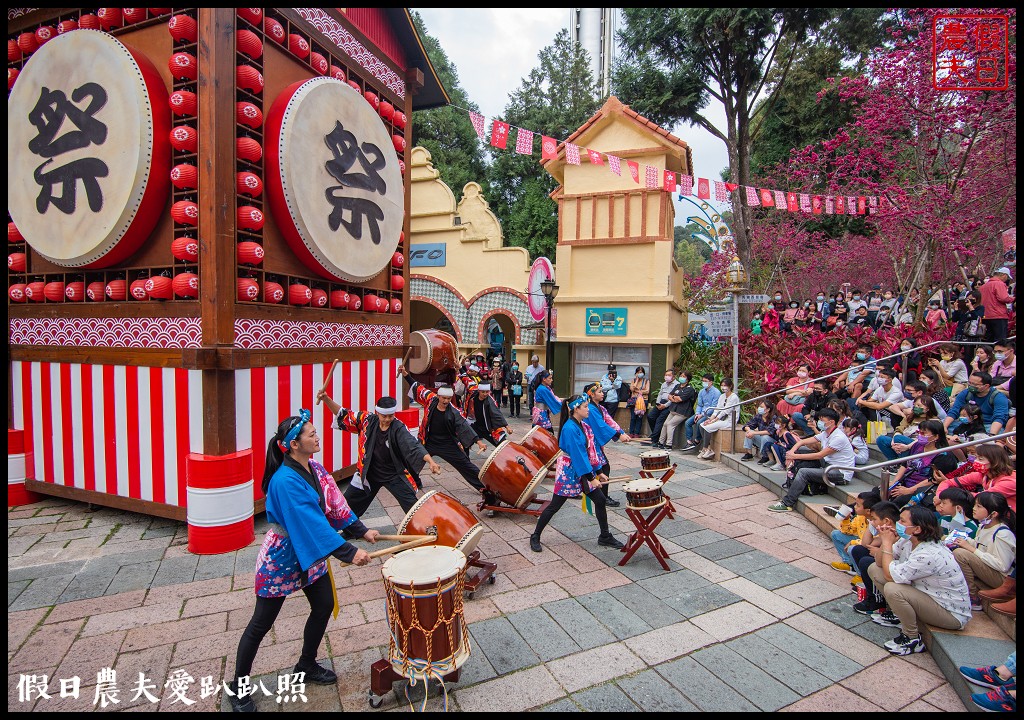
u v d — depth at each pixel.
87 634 3.71
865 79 10.66
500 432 6.62
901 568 3.64
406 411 8.16
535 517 6.37
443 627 2.90
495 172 23.66
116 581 4.48
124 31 5.68
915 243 13.40
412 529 4.30
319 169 6.01
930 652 3.61
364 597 4.33
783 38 15.09
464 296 16.12
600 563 5.07
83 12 5.90
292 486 2.93
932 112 9.59
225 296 5.11
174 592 4.31
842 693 3.21
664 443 10.62
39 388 6.18
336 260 6.29
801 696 3.17
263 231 5.67
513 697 3.13
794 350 11.70
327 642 3.67
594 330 12.26
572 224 12.45
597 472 5.57
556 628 3.89
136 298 5.70
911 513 3.63
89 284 5.96
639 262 11.98
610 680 3.30
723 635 3.84
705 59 14.34
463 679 3.29
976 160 9.93
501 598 4.35
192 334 5.19
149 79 5.17
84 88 5.37
